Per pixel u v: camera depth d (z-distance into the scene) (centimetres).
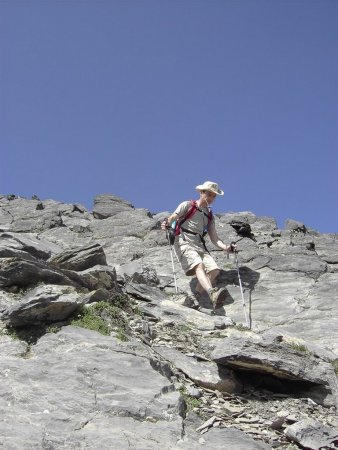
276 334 664
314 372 593
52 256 789
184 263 830
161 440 434
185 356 604
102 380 491
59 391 473
